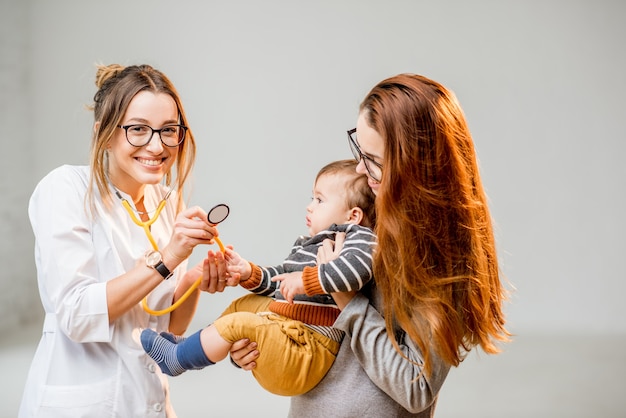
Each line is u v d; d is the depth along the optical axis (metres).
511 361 5.55
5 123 7.17
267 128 7.45
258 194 7.44
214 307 7.34
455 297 1.56
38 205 1.72
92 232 1.71
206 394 4.58
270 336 1.58
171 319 1.93
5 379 4.77
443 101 1.54
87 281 1.65
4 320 6.88
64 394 1.67
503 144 7.44
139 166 1.71
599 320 7.38
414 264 1.49
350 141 1.69
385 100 1.53
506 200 7.45
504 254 7.43
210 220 1.61
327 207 1.83
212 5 7.48
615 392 4.62
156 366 1.77
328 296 1.68
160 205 1.77
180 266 1.95
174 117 1.74
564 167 7.41
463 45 7.40
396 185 1.50
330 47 7.41
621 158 7.35
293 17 7.44
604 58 7.32
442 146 1.51
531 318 7.43
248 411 4.19
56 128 7.52
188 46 7.51
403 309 1.51
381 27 7.41
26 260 7.25
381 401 1.57
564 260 7.42
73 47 7.51
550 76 7.36
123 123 1.70
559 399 4.45
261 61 7.46
